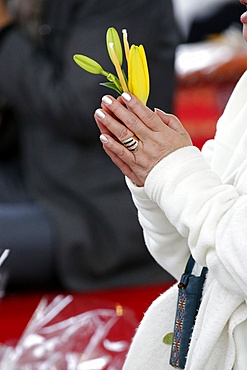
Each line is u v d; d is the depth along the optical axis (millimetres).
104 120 4746
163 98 6680
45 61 6609
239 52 10984
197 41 11680
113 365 5668
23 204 7066
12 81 6699
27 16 6613
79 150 6867
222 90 10680
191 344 4820
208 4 11828
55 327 5789
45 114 6660
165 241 4914
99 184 6895
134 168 4777
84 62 4785
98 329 5777
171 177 4738
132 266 7094
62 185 6953
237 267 4656
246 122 4871
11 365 5652
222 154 4891
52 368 5648
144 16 6418
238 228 4664
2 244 6816
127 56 4766
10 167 7605
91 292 7016
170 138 4762
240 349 4781
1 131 7500
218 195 4711
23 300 6977
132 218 6926
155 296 7016
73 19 6453
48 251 6895
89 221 6926
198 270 4883
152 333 4984
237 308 4762
